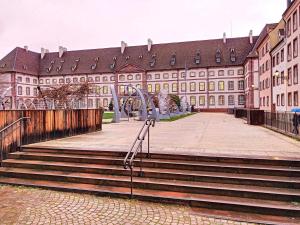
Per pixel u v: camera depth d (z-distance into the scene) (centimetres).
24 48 7312
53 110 1090
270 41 3859
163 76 6631
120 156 784
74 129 1243
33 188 680
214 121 2402
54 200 605
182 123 2125
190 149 828
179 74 6538
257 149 830
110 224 494
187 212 542
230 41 6588
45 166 762
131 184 611
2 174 755
